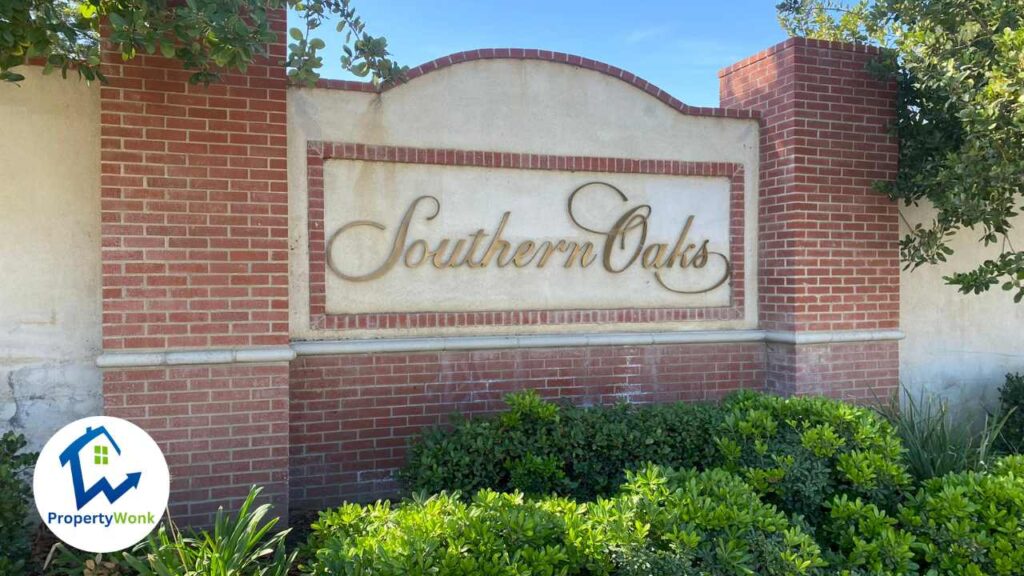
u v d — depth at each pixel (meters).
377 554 3.18
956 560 3.74
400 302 5.99
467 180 6.16
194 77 4.88
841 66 6.86
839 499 4.18
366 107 5.88
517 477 4.89
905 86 6.88
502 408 6.21
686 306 6.84
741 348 6.96
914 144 6.92
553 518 3.55
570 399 6.41
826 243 6.80
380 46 5.52
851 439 4.64
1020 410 7.25
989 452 6.20
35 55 4.79
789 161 6.73
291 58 4.96
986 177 6.07
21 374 5.22
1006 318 7.93
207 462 5.15
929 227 7.43
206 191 5.17
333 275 5.82
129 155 5.02
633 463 5.09
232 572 3.78
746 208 7.02
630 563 3.27
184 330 5.12
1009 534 3.79
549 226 6.39
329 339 5.77
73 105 5.28
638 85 6.61
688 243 6.83
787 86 6.76
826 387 6.81
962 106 6.16
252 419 5.25
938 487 4.29
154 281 5.07
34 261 5.23
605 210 6.55
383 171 5.93
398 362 5.96
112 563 4.14
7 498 4.28
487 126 6.19
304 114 5.72
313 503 5.76
